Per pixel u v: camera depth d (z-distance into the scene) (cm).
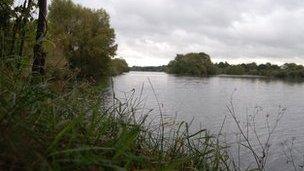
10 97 339
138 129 413
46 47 652
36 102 355
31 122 324
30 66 488
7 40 588
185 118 2425
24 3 672
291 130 2192
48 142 305
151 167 389
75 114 417
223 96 5022
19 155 270
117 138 385
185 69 14812
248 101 4528
